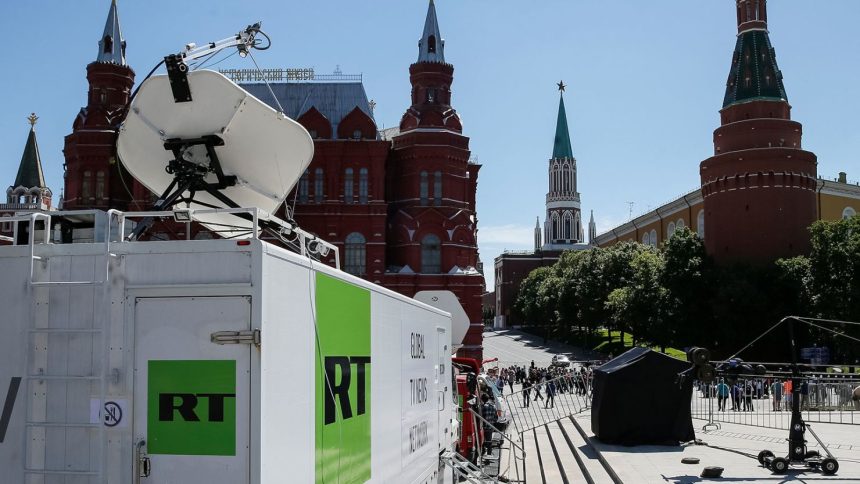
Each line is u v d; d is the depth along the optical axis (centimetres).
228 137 923
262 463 457
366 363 700
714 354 6281
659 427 1830
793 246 6681
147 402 466
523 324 14462
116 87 5772
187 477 459
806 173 6812
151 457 462
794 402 1454
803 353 5356
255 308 462
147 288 471
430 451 1025
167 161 956
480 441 1850
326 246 786
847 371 4888
